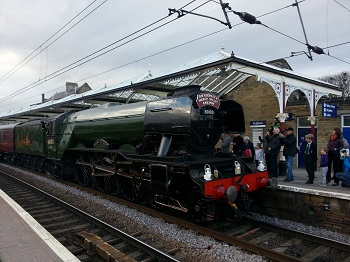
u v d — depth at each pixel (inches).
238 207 267.7
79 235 234.8
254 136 647.8
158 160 288.2
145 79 545.3
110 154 394.0
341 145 335.0
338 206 262.2
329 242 224.5
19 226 229.1
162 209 308.8
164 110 305.0
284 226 280.7
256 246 210.8
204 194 243.9
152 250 208.1
